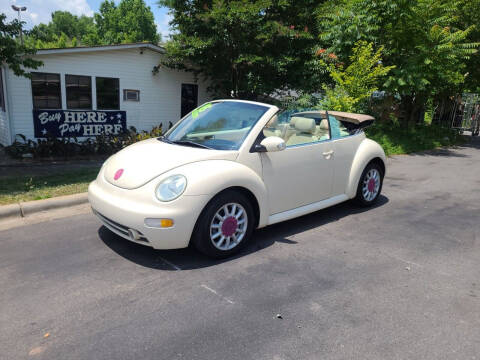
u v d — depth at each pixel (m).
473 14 14.10
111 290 3.07
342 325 2.68
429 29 12.23
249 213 3.77
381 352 2.40
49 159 9.14
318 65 12.28
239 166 3.66
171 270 3.43
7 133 9.93
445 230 4.74
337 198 4.95
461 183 7.63
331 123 4.90
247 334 2.55
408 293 3.15
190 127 4.33
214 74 12.34
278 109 4.18
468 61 15.13
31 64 7.41
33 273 3.32
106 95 11.19
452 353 2.42
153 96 12.23
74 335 2.49
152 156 3.68
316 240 4.26
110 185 3.60
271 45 11.86
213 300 2.96
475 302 3.04
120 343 2.42
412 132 14.48
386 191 6.74
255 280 3.29
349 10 12.50
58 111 10.29
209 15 10.53
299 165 4.26
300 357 2.34
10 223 4.55
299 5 12.25
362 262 3.73
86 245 3.93
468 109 20.56
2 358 2.26
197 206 3.30
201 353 2.35
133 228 3.29
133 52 11.42
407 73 11.93
